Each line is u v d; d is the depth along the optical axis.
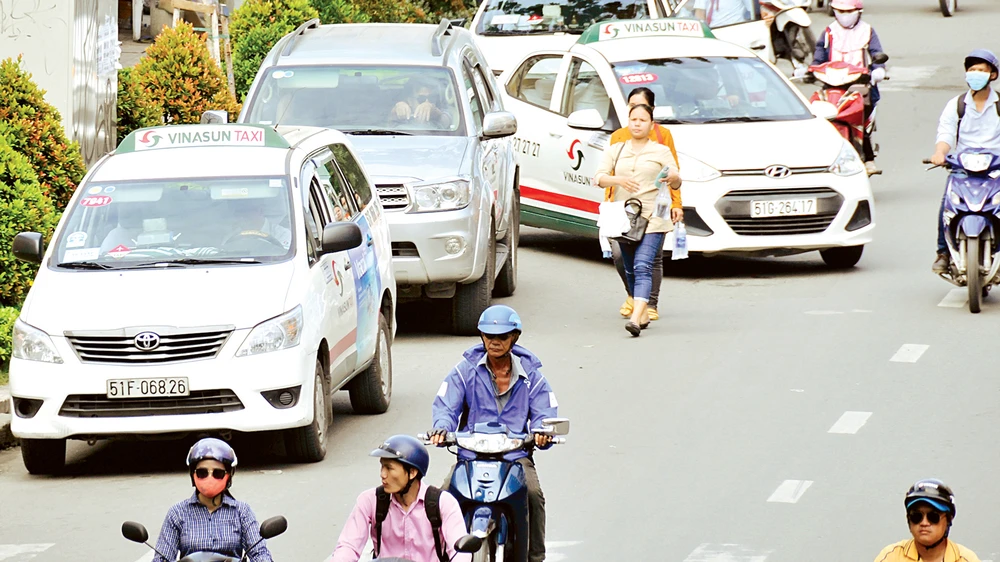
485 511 19.61
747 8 73.00
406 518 18.30
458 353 39.22
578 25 67.31
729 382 34.41
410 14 80.56
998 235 40.28
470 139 42.09
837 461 28.28
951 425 30.41
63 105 44.72
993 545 23.53
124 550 24.44
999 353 36.19
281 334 28.30
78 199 31.19
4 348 35.69
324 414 29.69
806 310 41.75
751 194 45.53
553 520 25.30
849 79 57.03
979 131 40.09
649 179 39.41
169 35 54.41
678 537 24.25
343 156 35.44
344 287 31.19
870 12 119.75
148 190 31.20
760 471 27.78
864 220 46.41
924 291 43.50
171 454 31.00
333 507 26.42
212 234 30.22
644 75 48.94
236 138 32.59
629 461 28.66
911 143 69.75
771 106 48.88
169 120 53.56
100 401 28.03
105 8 46.94
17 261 37.75
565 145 49.50
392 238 39.12
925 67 92.44
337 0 70.50
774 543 23.86
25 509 26.92
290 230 30.19
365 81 43.69
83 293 28.81
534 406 21.22
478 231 39.91
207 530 19.56
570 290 46.31
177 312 28.23
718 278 47.00
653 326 40.56
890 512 25.25
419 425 32.41
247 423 28.02
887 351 36.72
